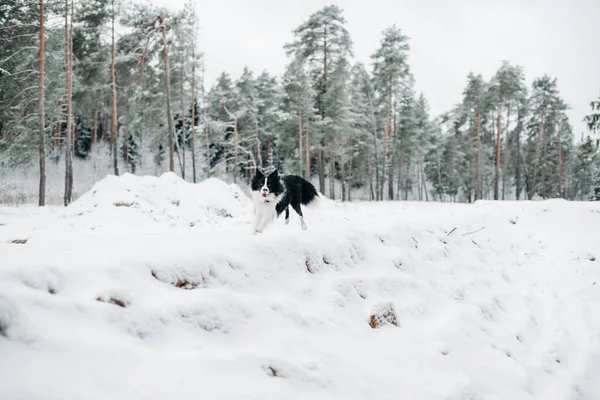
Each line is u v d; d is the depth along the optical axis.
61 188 21.25
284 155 28.78
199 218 10.25
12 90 17.84
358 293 5.09
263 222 6.30
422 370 4.02
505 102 32.72
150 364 2.79
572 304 6.94
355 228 6.73
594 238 10.09
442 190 43.72
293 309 4.14
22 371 2.33
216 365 2.93
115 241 4.87
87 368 2.55
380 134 35.62
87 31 20.59
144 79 22.97
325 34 25.66
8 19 17.16
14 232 7.39
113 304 3.17
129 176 10.71
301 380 3.19
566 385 4.60
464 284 6.91
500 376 4.42
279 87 35.12
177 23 20.17
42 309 2.82
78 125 29.23
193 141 25.81
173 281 3.87
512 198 42.94
